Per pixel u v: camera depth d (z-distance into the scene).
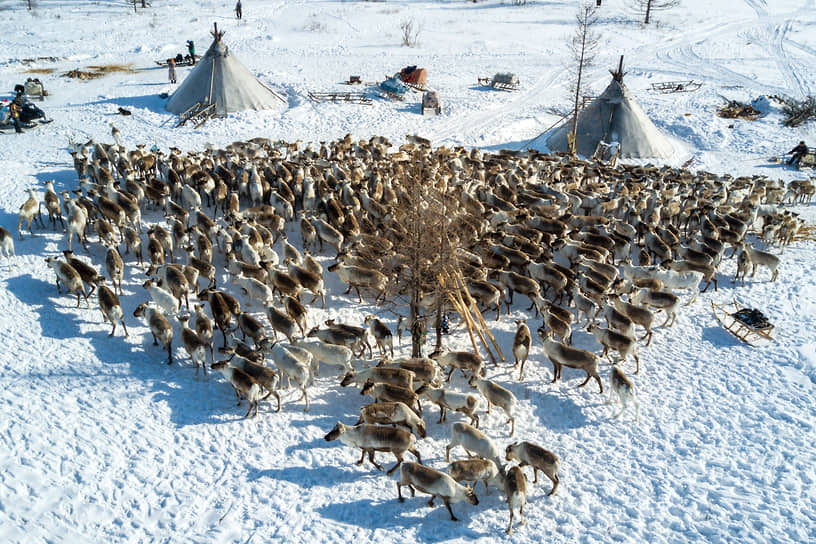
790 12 87.75
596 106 43.16
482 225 25.83
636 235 27.77
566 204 29.70
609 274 22.70
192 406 16.56
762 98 52.19
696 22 82.75
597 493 14.59
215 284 21.47
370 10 82.81
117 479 14.08
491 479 14.31
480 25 78.06
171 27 69.62
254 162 30.41
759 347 20.16
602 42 72.50
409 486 14.25
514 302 23.08
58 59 55.59
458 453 15.83
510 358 19.78
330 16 78.38
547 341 18.44
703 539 13.17
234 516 13.49
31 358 17.39
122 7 78.31
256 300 21.20
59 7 76.31
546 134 45.28
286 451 15.45
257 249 22.98
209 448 15.29
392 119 45.00
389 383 16.95
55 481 13.80
